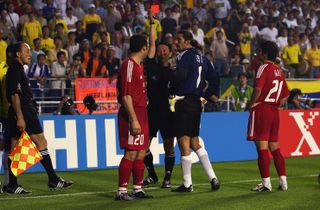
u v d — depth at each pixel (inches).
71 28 2640.3
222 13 3083.2
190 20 2910.9
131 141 1138.0
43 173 1657.2
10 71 1237.7
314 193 1229.1
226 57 2716.5
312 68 2822.3
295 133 1994.3
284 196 1189.7
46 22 2613.2
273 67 1254.9
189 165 1246.3
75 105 2065.7
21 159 1230.9
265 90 1246.9
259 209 1050.7
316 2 3452.3
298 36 2928.2
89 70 2317.9
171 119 1311.5
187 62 1223.5
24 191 1264.8
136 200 1149.1
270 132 1266.0
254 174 1573.6
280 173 1274.6
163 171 1652.3
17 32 2527.1
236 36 2970.0
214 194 1218.0
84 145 1728.6
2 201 1162.6
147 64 1325.0
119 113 1154.7
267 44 1255.5
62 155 1704.0
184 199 1157.1
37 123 1278.3
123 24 2652.6
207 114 1889.8
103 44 2421.3
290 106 2190.0
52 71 2273.6
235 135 1927.9
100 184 1407.5
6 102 1285.7
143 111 1148.5
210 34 2834.6
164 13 2859.3
